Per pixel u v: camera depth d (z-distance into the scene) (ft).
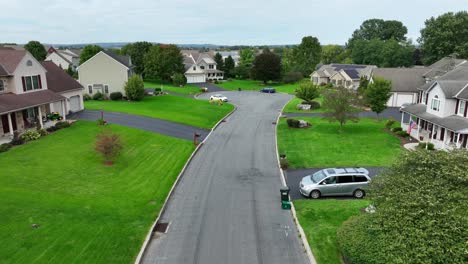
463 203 40.68
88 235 53.88
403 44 397.39
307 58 405.59
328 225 58.08
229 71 369.71
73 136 110.11
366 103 148.46
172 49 305.53
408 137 123.24
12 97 109.81
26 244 49.85
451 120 104.27
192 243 54.49
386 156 101.45
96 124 126.31
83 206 64.08
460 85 109.40
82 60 294.46
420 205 40.45
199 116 159.63
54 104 134.82
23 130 110.63
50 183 73.92
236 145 115.34
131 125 130.31
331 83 293.84
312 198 72.84
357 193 72.90
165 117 149.79
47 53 339.57
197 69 329.31
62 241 51.47
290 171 89.76
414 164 49.98
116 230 56.39
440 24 257.55
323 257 48.93
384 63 336.90
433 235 37.42
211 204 69.26
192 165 94.38
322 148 111.24
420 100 144.46
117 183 77.46
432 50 264.52
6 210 59.11
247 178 84.53
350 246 45.14
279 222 61.31
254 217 63.41
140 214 63.31
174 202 70.18
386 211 42.52
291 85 323.78
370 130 136.46
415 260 36.65
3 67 111.04
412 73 200.54
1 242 49.80
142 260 49.70
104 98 193.57
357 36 502.38
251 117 167.94
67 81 148.56
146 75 298.56
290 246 53.26
